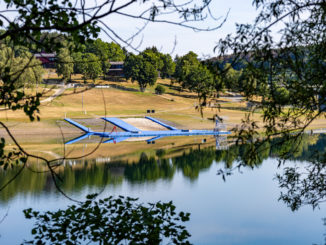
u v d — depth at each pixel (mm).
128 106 117188
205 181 30250
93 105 111750
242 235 16531
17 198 24344
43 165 37406
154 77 147750
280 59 6027
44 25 5168
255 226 17859
